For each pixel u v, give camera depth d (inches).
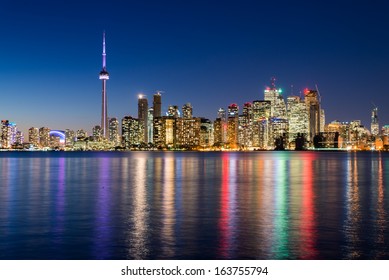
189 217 1491.1
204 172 4259.4
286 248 1058.7
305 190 2438.5
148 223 1374.3
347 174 3919.8
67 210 1672.0
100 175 3811.5
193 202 1904.5
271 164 6382.9
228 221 1408.7
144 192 2336.4
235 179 3299.7
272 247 1067.9
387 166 5585.6
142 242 1119.0
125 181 3107.8
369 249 1048.2
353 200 1973.4
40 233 1230.3
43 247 1077.1
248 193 2278.5
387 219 1446.9
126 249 1054.4
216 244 1098.1
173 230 1262.3
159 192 2332.7
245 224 1353.3
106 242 1120.2
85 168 5162.4
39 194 2250.2
